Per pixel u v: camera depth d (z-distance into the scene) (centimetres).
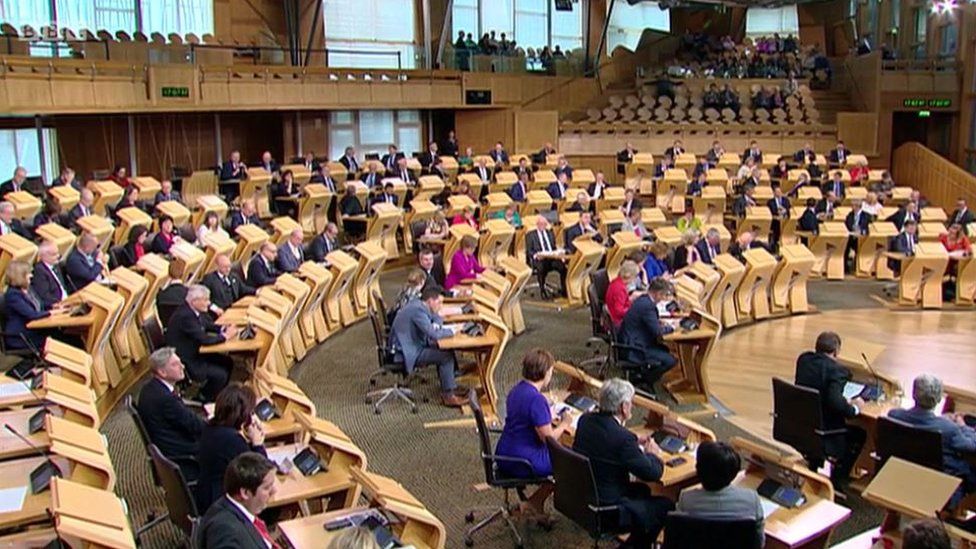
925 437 600
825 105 2631
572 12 3073
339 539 390
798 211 1808
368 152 2431
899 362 1109
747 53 2895
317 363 1086
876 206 1736
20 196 1313
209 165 2141
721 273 1255
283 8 2319
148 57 1680
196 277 1127
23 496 480
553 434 629
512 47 2630
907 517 535
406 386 998
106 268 1077
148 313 999
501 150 2247
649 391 955
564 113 2650
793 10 3309
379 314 1016
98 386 851
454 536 645
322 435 559
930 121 2638
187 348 832
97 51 1583
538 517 656
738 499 478
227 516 434
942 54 2573
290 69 1944
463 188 1862
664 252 1367
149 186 1562
